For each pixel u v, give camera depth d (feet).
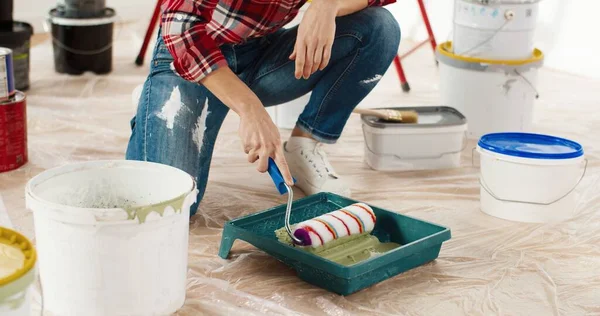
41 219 4.10
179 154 5.81
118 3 13.29
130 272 4.13
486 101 8.32
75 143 7.88
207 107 5.96
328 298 4.91
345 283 4.85
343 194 6.65
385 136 7.31
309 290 5.03
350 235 5.36
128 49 12.08
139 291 4.19
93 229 3.99
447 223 6.22
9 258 3.67
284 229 5.32
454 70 8.41
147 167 4.73
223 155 7.78
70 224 4.00
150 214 4.05
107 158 7.48
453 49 8.57
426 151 7.46
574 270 5.41
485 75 8.21
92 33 10.41
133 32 12.92
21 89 9.57
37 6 12.41
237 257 5.51
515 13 8.10
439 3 12.46
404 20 13.12
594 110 9.49
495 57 8.28
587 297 5.01
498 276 5.28
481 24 8.18
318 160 6.72
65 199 4.61
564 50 11.18
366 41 6.26
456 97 8.47
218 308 4.75
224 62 5.24
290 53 6.29
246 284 5.10
